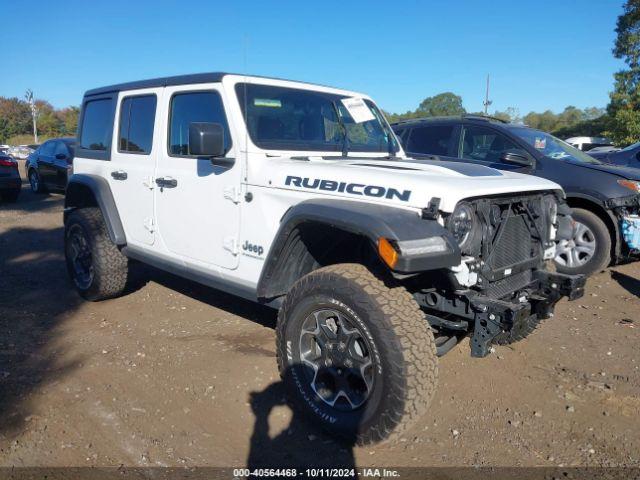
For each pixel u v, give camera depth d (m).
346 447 3.08
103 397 3.54
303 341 3.20
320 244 3.42
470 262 3.03
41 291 5.79
